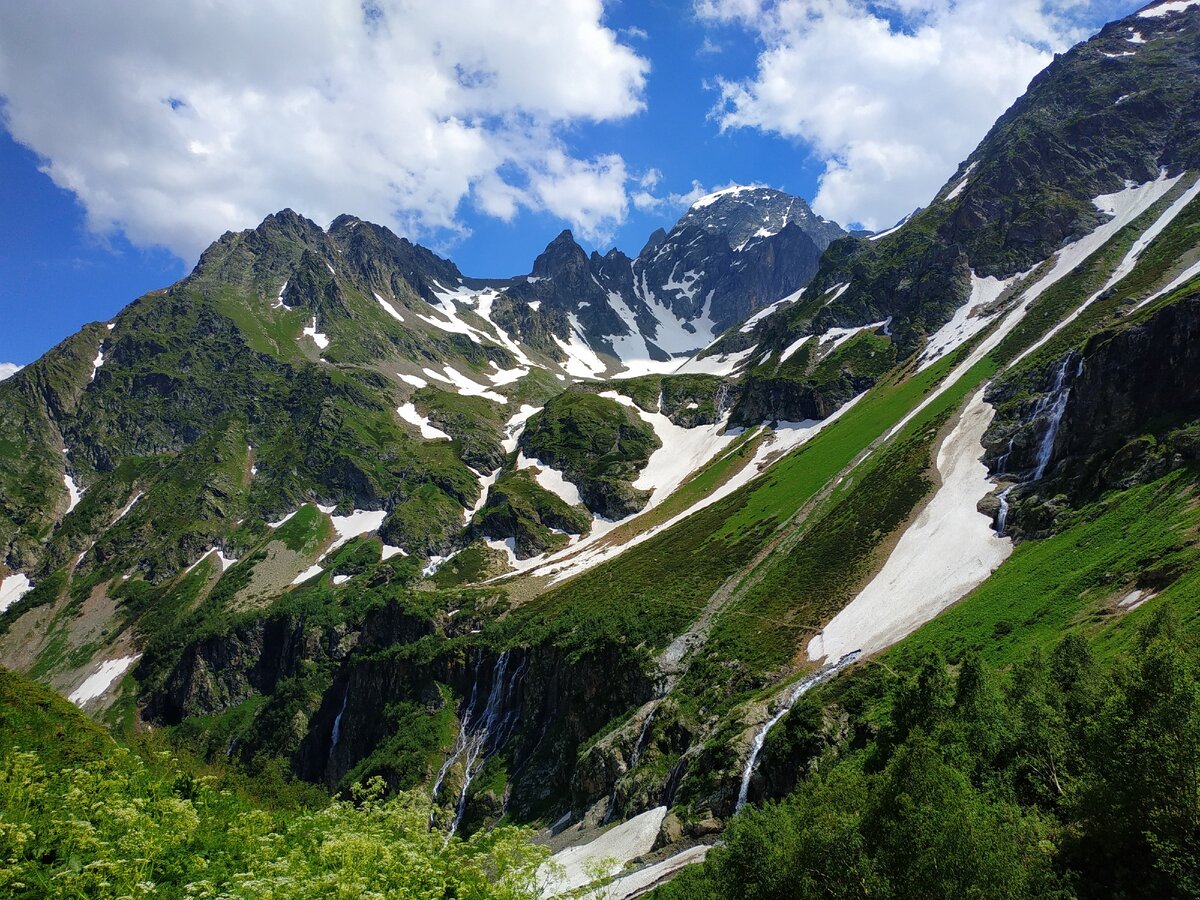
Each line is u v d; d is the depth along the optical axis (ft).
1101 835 102.37
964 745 138.92
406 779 417.49
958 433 427.33
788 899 116.57
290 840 91.71
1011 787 128.77
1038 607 242.37
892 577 335.88
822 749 220.84
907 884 99.81
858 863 108.78
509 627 479.41
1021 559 293.43
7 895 70.38
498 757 407.23
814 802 134.41
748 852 126.41
